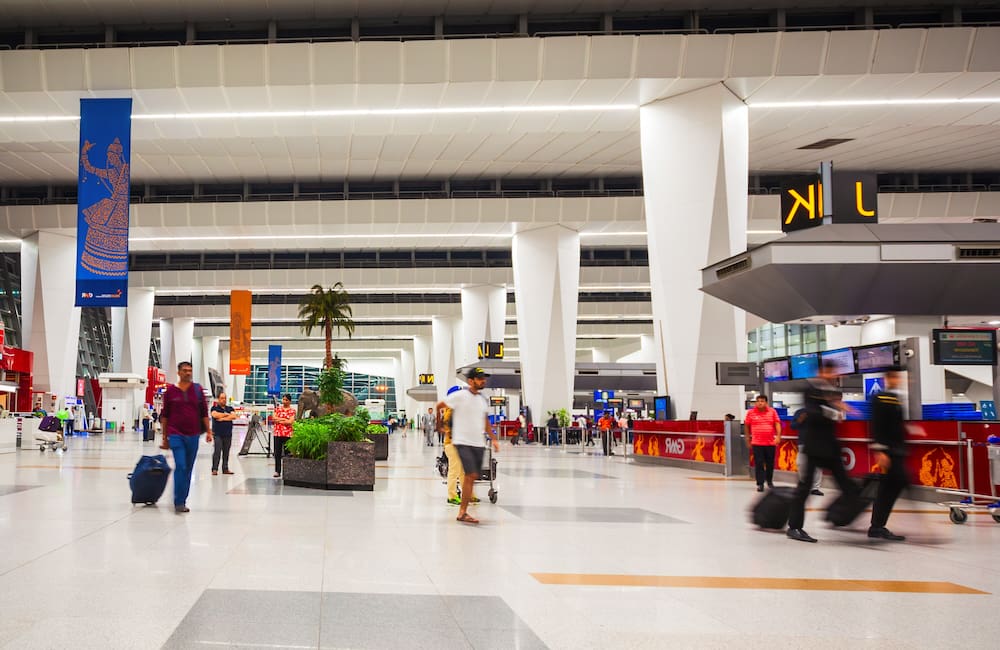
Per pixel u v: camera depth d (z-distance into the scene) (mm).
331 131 28312
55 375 41969
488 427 9008
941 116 27484
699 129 24422
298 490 12469
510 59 23578
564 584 5488
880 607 4926
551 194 40156
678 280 24422
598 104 25781
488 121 27422
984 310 15523
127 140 24719
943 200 38469
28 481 12812
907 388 13203
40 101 25203
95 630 4004
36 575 5348
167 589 5000
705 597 5152
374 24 26031
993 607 4957
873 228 15617
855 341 40719
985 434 11180
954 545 7684
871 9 25594
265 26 26078
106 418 47344
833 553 7094
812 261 15133
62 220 40781
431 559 6375
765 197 39125
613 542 7520
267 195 40969
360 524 8477
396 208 40156
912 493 12500
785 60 23172
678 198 24594
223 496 11266
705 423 19000
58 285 42312
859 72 23312
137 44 26203
